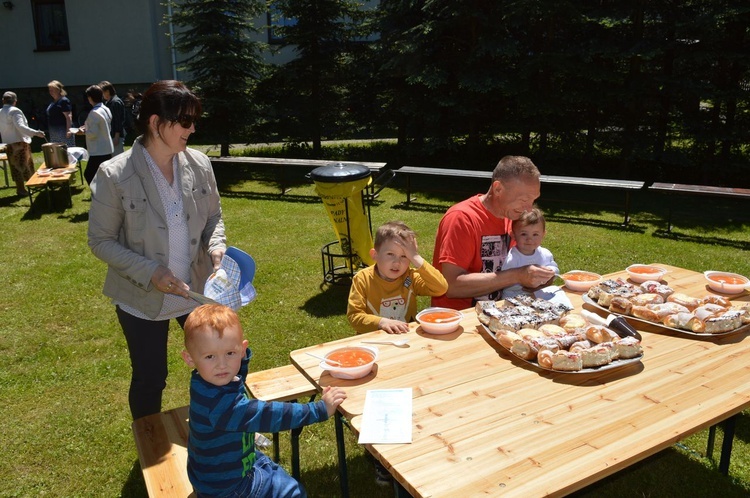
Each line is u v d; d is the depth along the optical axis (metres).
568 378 2.11
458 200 9.04
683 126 9.45
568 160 11.12
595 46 9.10
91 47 16.27
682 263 6.10
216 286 2.51
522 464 1.62
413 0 9.83
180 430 2.45
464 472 1.59
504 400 1.97
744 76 9.40
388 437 1.75
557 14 9.05
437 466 1.62
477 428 1.80
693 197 9.27
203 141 14.44
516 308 2.54
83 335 4.58
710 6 8.73
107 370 4.04
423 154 10.79
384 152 12.55
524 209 3.04
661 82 8.92
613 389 2.03
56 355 4.24
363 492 2.85
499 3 9.38
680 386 2.04
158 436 2.41
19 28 16.22
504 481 1.55
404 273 3.08
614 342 2.19
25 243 6.81
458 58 10.00
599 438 1.74
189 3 10.81
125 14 15.98
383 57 10.66
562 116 10.12
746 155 9.99
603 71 9.09
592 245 6.70
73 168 8.67
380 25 10.53
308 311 5.00
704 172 9.87
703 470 3.00
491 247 3.15
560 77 9.98
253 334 4.56
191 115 2.43
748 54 8.60
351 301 2.95
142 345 2.66
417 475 1.58
